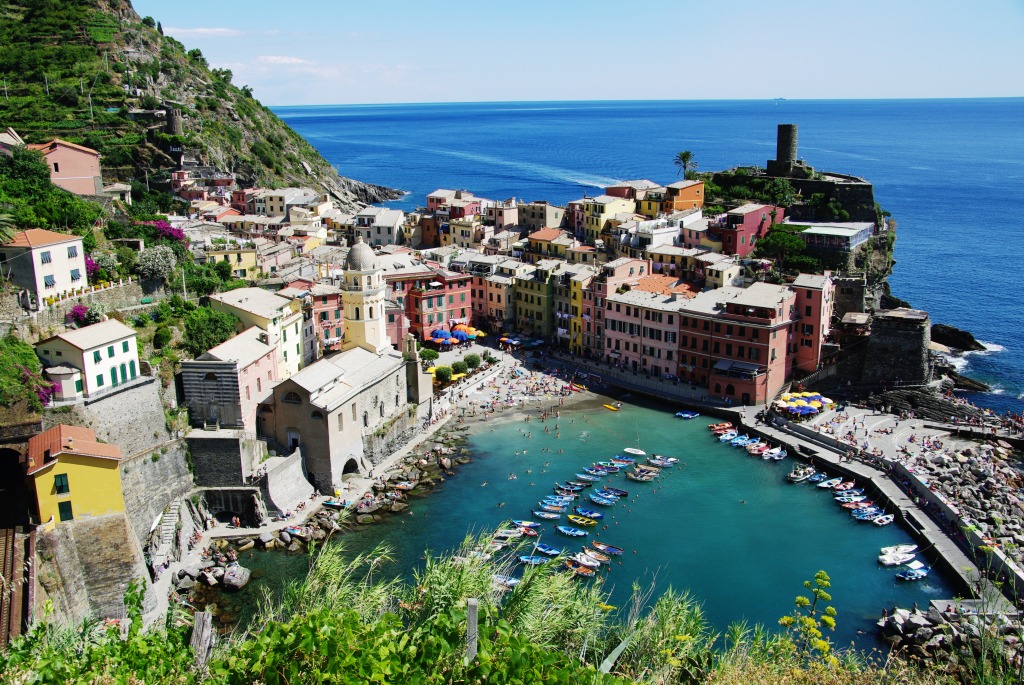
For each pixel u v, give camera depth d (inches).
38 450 4212.6
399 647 1489.9
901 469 5649.6
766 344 6963.6
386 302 7780.5
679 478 5807.1
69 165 7568.9
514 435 6609.3
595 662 1823.3
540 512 5270.7
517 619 1828.2
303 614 1856.5
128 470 4808.1
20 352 4670.3
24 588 3582.7
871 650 3809.1
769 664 1695.4
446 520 5221.5
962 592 4392.2
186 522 5017.2
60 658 1610.5
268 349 5920.3
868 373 7293.3
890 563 4687.5
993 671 1557.6
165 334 5605.3
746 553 4835.1
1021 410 7199.8
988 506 5157.5
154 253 6117.1
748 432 6609.3
